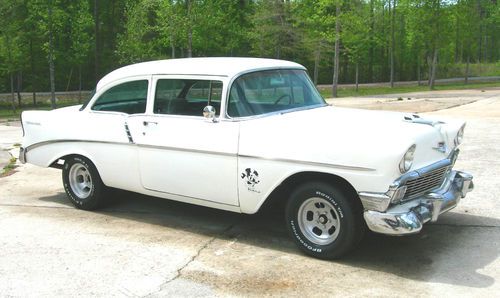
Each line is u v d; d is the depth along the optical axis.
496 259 4.64
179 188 5.48
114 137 5.91
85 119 6.23
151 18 36.22
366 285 4.18
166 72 5.58
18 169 9.44
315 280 4.30
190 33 31.58
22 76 37.47
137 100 5.83
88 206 6.45
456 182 5.02
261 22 37.84
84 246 5.22
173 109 5.50
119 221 6.06
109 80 6.14
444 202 4.63
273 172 4.76
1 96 36.84
